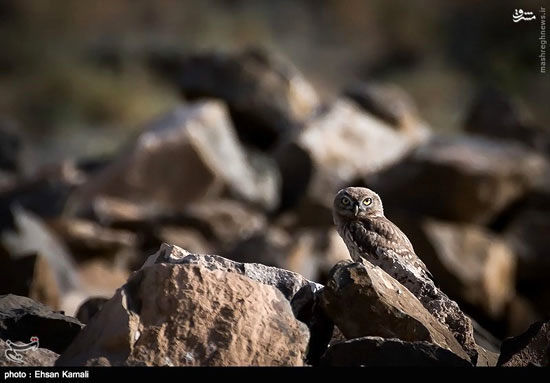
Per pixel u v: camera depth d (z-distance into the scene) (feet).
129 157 119.24
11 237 84.69
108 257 104.99
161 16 297.74
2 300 43.98
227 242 110.93
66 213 116.57
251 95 140.46
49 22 285.43
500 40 288.51
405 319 38.83
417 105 248.11
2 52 258.57
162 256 42.27
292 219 121.08
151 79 259.19
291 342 37.24
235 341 36.88
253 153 139.23
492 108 150.41
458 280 106.73
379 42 295.69
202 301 37.68
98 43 276.82
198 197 120.67
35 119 225.15
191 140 119.96
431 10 304.30
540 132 148.25
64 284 90.17
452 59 287.07
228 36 288.10
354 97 144.66
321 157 124.36
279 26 301.84
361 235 49.19
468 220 116.47
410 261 48.26
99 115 229.04
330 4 313.12
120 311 37.40
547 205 120.26
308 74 268.00
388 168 120.26
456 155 117.80
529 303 117.50
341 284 39.22
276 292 39.17
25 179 128.16
